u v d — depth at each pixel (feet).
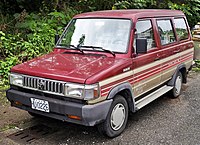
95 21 16.44
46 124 15.69
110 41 15.25
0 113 16.96
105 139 13.96
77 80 12.10
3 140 13.73
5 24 29.07
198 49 37.99
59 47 16.65
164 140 13.93
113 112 13.74
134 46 14.98
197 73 28.48
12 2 33.96
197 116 17.20
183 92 22.21
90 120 12.19
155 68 16.84
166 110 18.16
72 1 35.70
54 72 12.93
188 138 14.20
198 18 45.09
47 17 31.24
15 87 14.39
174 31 19.83
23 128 15.14
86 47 15.58
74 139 13.98
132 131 14.88
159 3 40.01
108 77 12.84
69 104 12.33
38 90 13.20
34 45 26.43
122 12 16.58
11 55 25.12
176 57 19.76
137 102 15.58
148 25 16.63
